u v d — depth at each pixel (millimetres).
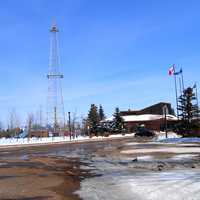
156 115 126875
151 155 24297
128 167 17562
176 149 29609
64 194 10633
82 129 103438
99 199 9758
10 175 15305
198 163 18375
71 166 19156
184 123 59469
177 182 11617
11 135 93375
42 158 25047
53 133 82625
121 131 109438
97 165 19281
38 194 10656
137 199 9539
